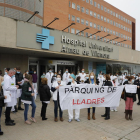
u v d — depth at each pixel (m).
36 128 4.73
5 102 4.19
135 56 21.91
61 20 22.50
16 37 8.74
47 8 20.69
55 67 14.25
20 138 3.98
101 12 40.03
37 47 9.81
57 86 5.30
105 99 5.95
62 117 5.96
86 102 5.67
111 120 5.74
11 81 4.79
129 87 5.85
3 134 4.20
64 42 11.49
